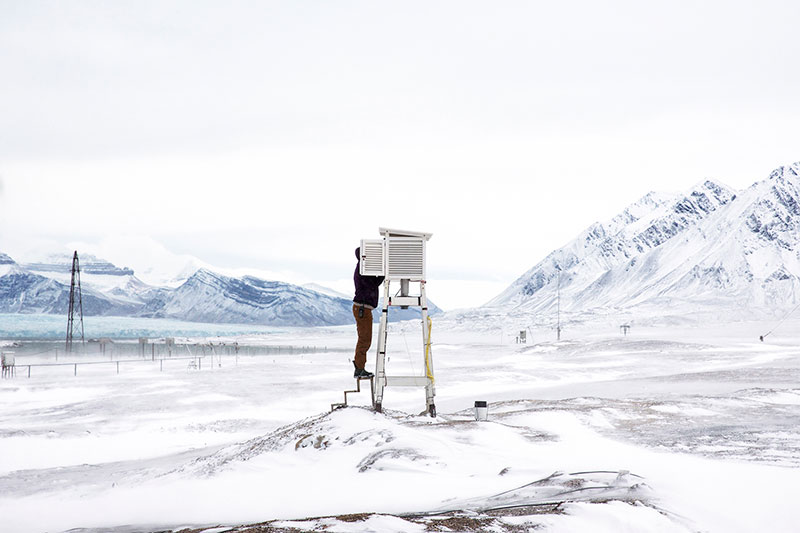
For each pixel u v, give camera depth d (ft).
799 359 150.20
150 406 95.91
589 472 27.68
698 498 23.26
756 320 425.69
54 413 89.86
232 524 24.91
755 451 32.94
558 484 26.27
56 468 53.52
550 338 366.43
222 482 32.96
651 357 176.35
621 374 137.28
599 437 37.86
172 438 69.67
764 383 90.99
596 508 21.24
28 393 115.14
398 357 219.41
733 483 25.18
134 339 600.39
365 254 39.14
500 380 126.93
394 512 24.11
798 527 20.39
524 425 42.34
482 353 232.53
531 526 19.72
